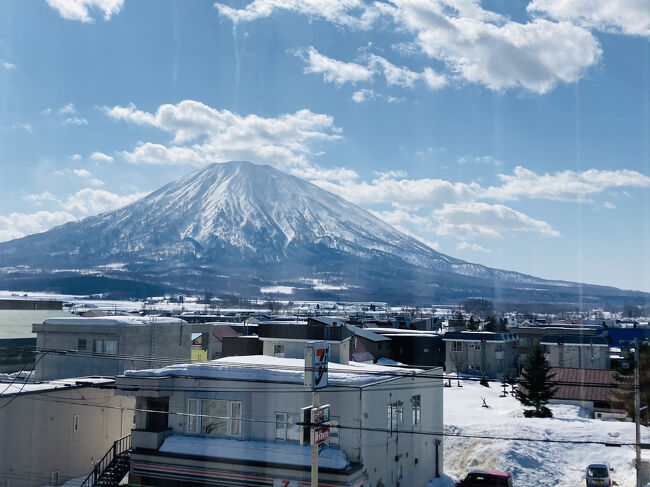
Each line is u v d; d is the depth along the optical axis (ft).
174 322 159.43
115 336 144.25
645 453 128.88
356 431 86.53
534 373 188.65
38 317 198.80
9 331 175.63
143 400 97.30
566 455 132.26
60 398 107.55
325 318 172.65
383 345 301.43
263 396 91.81
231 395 93.40
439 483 115.55
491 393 241.14
